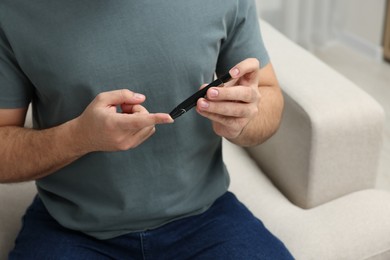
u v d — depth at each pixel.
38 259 0.93
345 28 2.69
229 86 0.81
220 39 0.92
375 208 1.11
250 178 1.25
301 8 2.52
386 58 2.54
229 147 1.36
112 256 0.97
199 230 1.00
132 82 0.87
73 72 0.85
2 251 1.07
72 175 0.94
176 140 0.92
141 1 0.84
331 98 1.13
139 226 0.98
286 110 1.16
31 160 0.90
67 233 0.97
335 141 1.12
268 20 2.48
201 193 1.00
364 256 1.05
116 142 0.80
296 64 1.26
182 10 0.87
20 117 0.93
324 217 1.11
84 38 0.84
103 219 0.94
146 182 0.94
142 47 0.86
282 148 1.20
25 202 1.17
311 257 1.03
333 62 2.58
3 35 0.84
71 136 0.85
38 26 0.83
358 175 1.18
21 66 0.86
